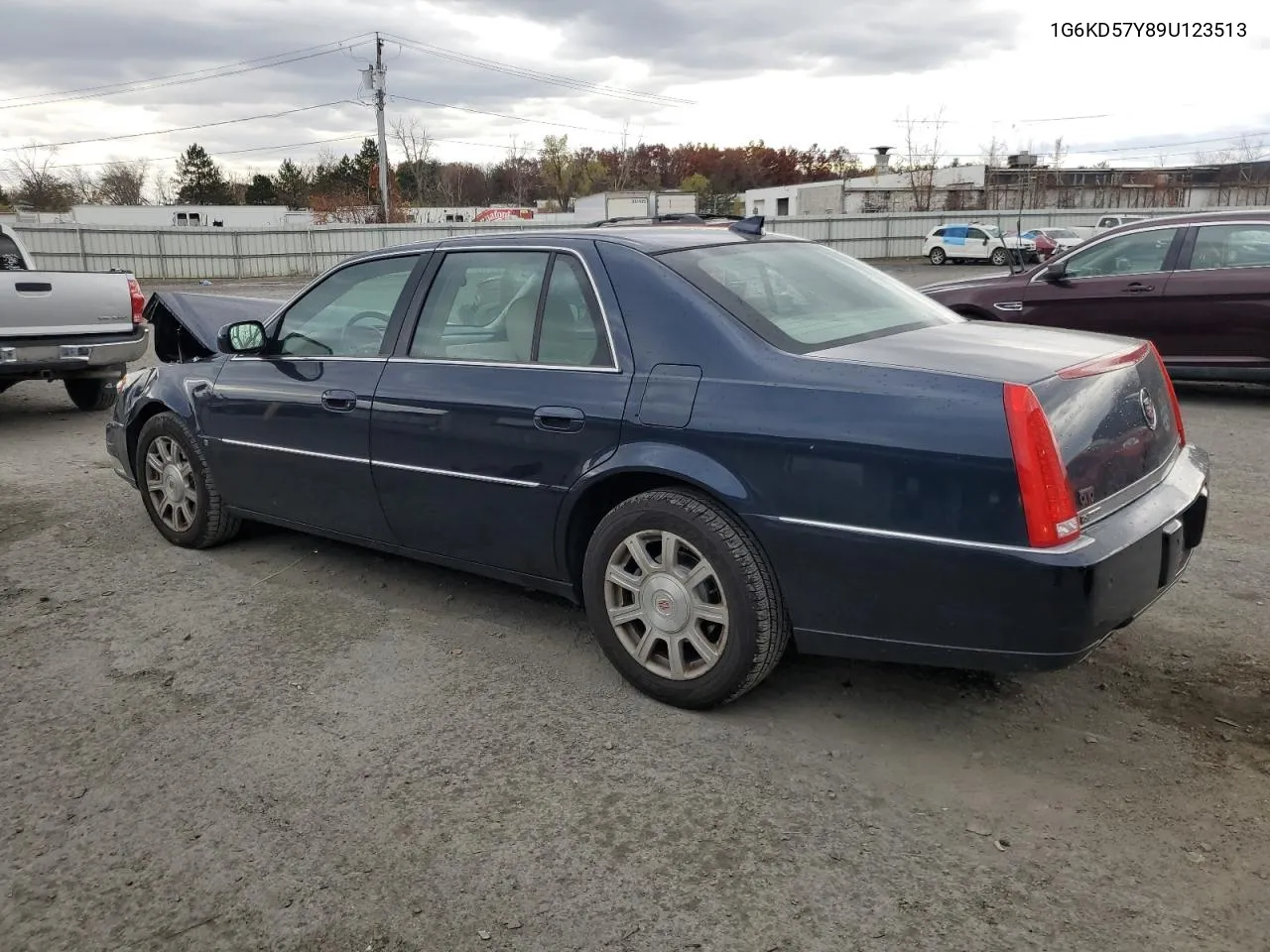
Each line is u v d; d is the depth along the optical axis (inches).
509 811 115.5
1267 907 96.4
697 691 134.1
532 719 136.5
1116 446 119.9
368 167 3218.5
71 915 101.0
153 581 193.3
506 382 148.3
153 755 130.0
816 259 160.7
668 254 142.7
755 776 121.1
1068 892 99.4
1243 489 235.8
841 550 119.2
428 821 114.1
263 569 198.2
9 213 2159.2
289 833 112.7
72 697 146.4
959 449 111.3
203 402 197.3
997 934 94.0
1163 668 145.0
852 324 140.0
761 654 128.4
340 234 1478.8
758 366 126.7
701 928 96.0
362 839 111.2
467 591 183.6
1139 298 337.1
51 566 203.2
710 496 129.6
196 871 107.0
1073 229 1509.6
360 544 179.2
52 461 300.0
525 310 150.7
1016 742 127.2
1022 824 110.5
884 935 94.3
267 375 185.8
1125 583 113.4
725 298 134.6
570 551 146.7
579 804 116.4
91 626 172.4
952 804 114.6
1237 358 326.0
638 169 3462.1
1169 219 338.0
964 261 1491.1
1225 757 122.0
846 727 132.3
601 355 140.1
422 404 157.5
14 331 334.0
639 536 135.7
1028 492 108.6
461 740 131.6
